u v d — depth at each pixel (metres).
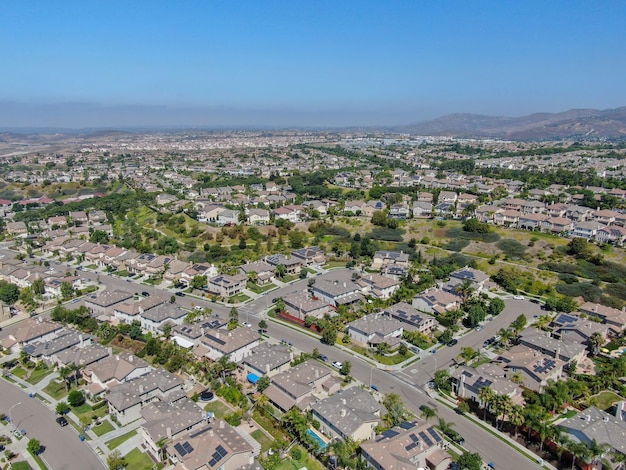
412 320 136.62
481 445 88.19
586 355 124.06
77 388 109.25
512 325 137.25
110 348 123.38
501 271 174.88
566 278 169.12
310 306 145.38
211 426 87.88
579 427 86.81
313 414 94.31
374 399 97.00
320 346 128.38
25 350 123.94
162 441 84.62
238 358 120.38
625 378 111.38
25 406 103.06
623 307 146.75
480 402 99.00
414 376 113.12
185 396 102.69
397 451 81.00
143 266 191.12
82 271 195.12
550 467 82.56
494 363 114.06
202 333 129.00
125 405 95.50
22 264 199.12
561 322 136.00
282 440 89.00
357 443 85.25
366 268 191.12
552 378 108.12
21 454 87.62
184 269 182.38
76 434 93.12
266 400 99.88
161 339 132.12
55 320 144.75
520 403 97.75
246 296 164.38
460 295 157.25
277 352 116.25
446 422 94.88
